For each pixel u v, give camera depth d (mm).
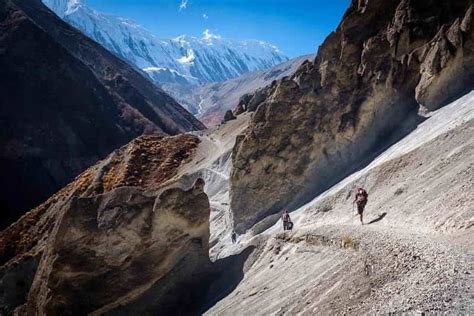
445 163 25719
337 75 43531
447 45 36656
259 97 96000
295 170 42688
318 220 33469
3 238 68125
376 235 19625
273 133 44469
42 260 36375
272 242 30906
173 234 35156
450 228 18047
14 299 41594
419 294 12156
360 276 16156
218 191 62469
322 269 20844
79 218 34125
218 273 34688
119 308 33594
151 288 34344
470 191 19875
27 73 146375
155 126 165125
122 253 34062
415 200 24094
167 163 82312
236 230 44562
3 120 130625
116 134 151125
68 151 134750
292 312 18062
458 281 12258
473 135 26391
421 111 37219
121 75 196625
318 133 42406
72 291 33281
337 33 46438
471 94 32906
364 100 40844
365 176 33094
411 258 15070
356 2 46969
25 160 124312
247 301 24359
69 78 153875
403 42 41812
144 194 35688
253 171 44344
